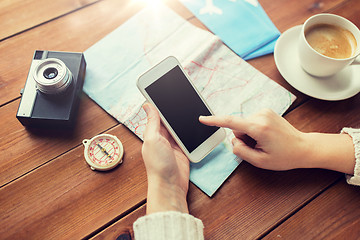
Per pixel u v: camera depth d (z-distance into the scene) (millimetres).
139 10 841
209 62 781
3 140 682
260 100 744
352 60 671
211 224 632
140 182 661
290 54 774
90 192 649
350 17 844
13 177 655
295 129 668
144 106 642
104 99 733
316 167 659
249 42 807
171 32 816
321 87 737
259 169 680
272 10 850
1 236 612
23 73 750
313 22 743
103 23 818
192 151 665
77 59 724
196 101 684
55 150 681
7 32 789
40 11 815
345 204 653
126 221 627
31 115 664
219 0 855
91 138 694
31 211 631
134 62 779
